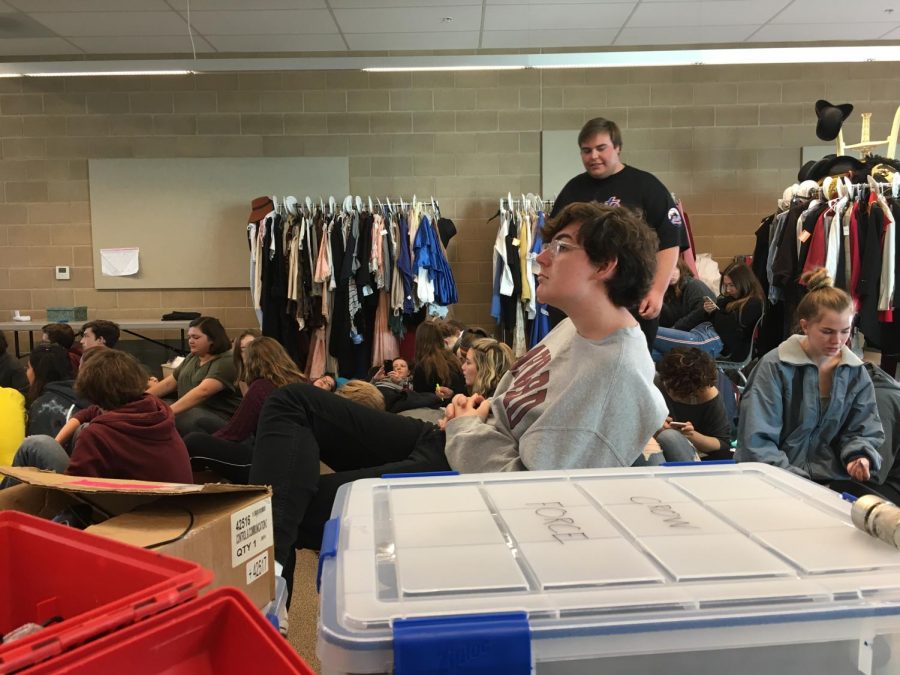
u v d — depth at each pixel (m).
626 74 5.51
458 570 0.65
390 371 4.52
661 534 0.74
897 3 4.53
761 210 5.59
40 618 0.75
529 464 1.27
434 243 4.94
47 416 3.21
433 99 5.55
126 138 5.57
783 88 5.50
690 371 2.54
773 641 0.60
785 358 2.12
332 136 5.58
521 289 4.95
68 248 5.64
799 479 0.95
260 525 0.99
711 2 4.48
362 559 0.68
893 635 0.61
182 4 4.39
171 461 1.90
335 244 4.88
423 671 0.54
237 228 5.61
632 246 1.25
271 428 1.65
